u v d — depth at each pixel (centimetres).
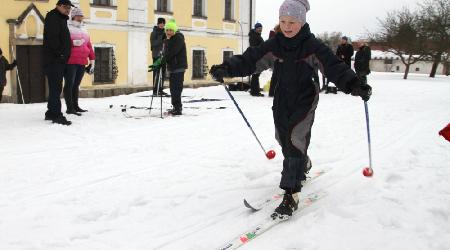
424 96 1403
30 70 1395
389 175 460
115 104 998
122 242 300
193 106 980
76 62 790
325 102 1122
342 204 375
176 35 806
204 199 387
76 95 826
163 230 320
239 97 1201
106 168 468
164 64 818
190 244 299
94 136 623
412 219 342
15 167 461
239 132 684
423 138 665
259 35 1216
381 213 352
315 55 351
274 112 375
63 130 654
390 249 295
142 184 421
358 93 340
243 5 2253
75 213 345
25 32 1353
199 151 555
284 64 361
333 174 467
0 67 1144
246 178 450
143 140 605
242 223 335
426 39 3147
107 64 1630
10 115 782
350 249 295
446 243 300
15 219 331
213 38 2083
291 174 351
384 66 5772
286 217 336
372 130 726
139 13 1700
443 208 360
